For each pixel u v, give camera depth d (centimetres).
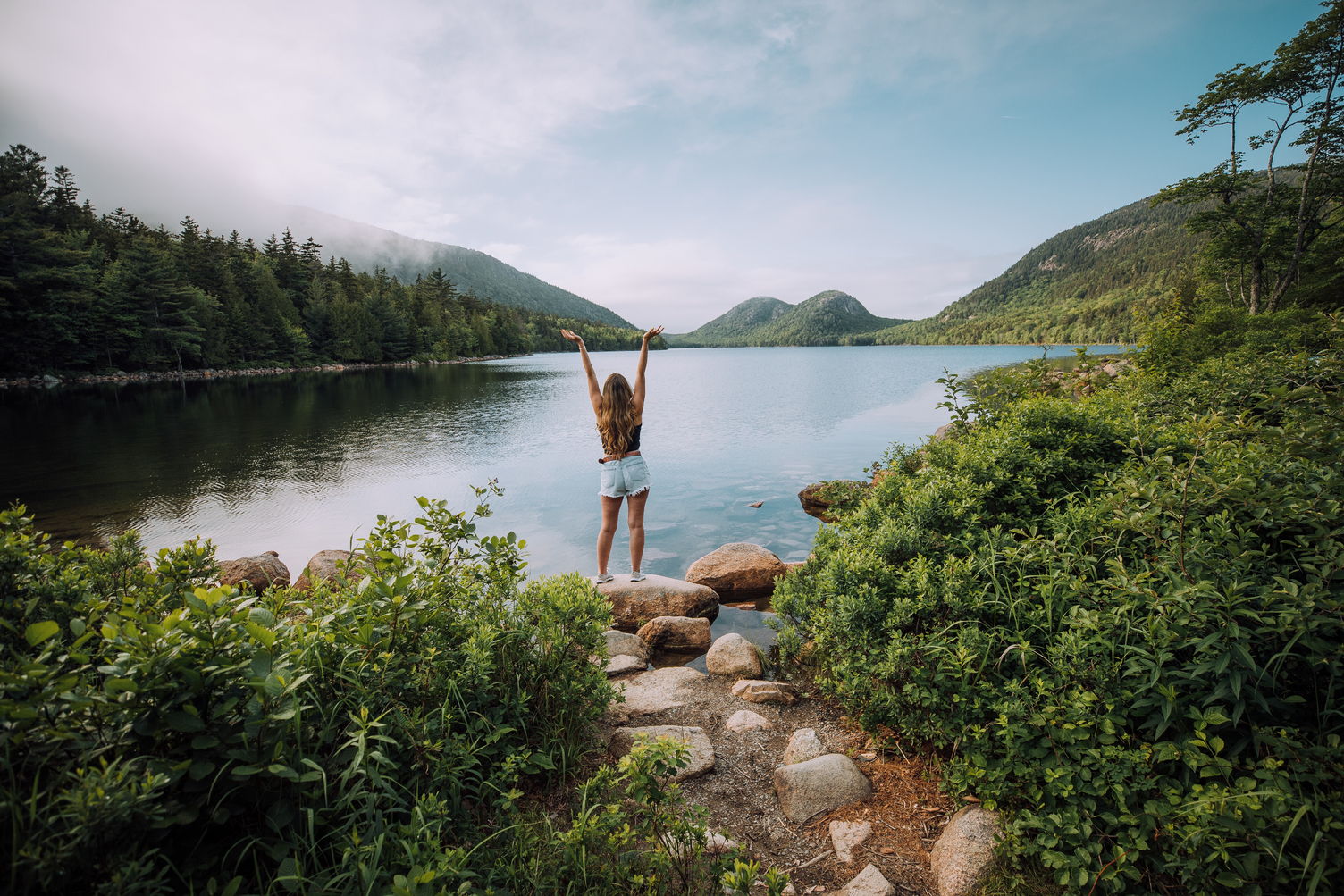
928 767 290
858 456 1442
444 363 10488
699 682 409
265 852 184
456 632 277
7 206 5728
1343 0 2244
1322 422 277
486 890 179
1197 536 256
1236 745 209
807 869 235
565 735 291
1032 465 413
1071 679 247
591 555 756
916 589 325
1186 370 1158
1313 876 170
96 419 2414
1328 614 215
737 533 857
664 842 223
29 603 221
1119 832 207
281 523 929
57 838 142
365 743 194
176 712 169
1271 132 2716
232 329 7662
